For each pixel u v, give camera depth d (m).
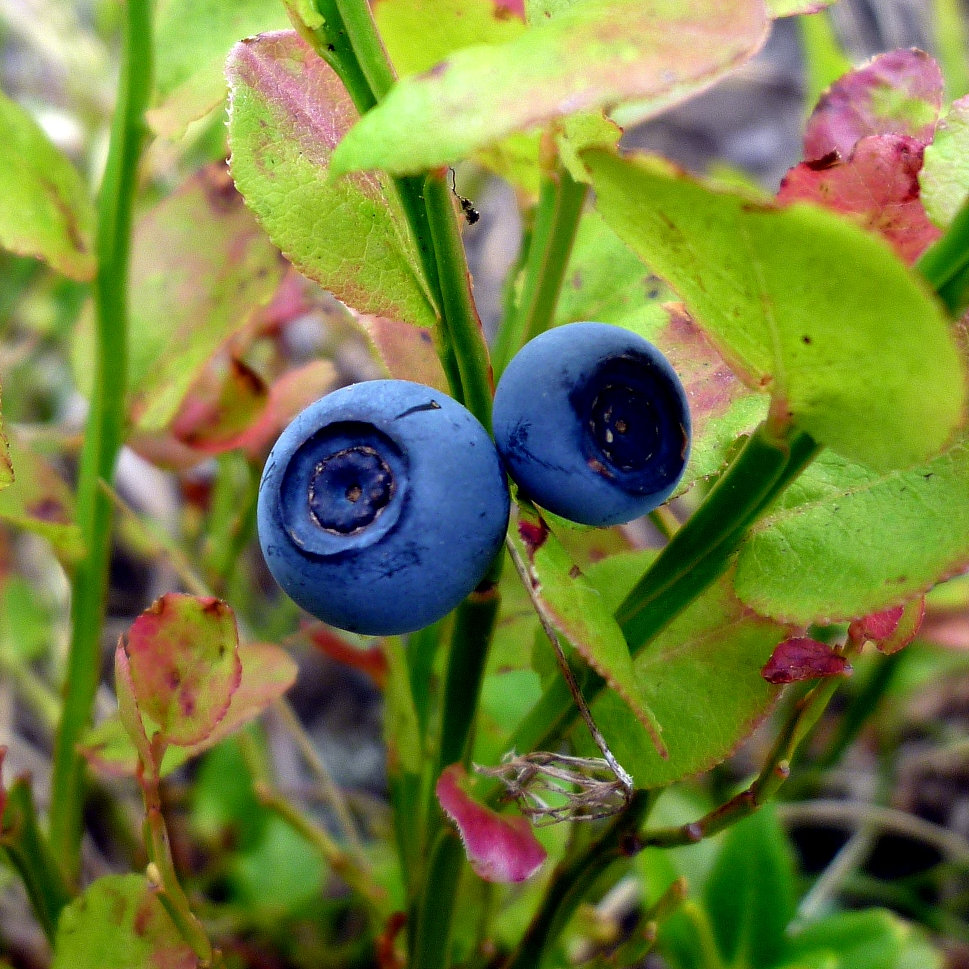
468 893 0.06
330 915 0.09
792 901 0.06
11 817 0.05
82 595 0.06
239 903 0.08
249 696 0.05
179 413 0.06
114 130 0.06
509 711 0.07
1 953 0.08
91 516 0.06
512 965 0.05
